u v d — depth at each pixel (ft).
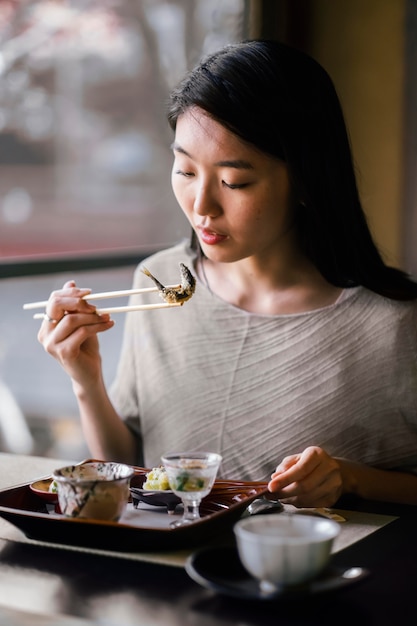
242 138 5.11
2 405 14.29
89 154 30.68
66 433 13.51
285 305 5.93
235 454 5.92
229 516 4.59
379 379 5.76
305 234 5.76
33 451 12.75
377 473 5.53
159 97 11.97
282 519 4.21
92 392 5.82
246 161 5.15
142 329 6.23
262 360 5.90
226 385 5.95
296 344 5.85
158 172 28.81
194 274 6.18
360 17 10.36
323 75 5.44
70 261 7.96
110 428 5.97
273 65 5.22
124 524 4.40
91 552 4.48
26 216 33.24
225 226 5.25
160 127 11.87
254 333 5.93
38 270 7.68
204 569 4.20
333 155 5.47
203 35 10.67
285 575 3.98
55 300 5.41
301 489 4.95
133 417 6.24
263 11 9.70
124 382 6.31
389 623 3.92
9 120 13.20
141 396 6.19
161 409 6.09
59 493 4.57
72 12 13.67
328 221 5.57
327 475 5.02
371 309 5.80
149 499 4.91
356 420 5.77
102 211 32.76
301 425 5.81
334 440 5.78
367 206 10.69
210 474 4.64
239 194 5.19
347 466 5.38
